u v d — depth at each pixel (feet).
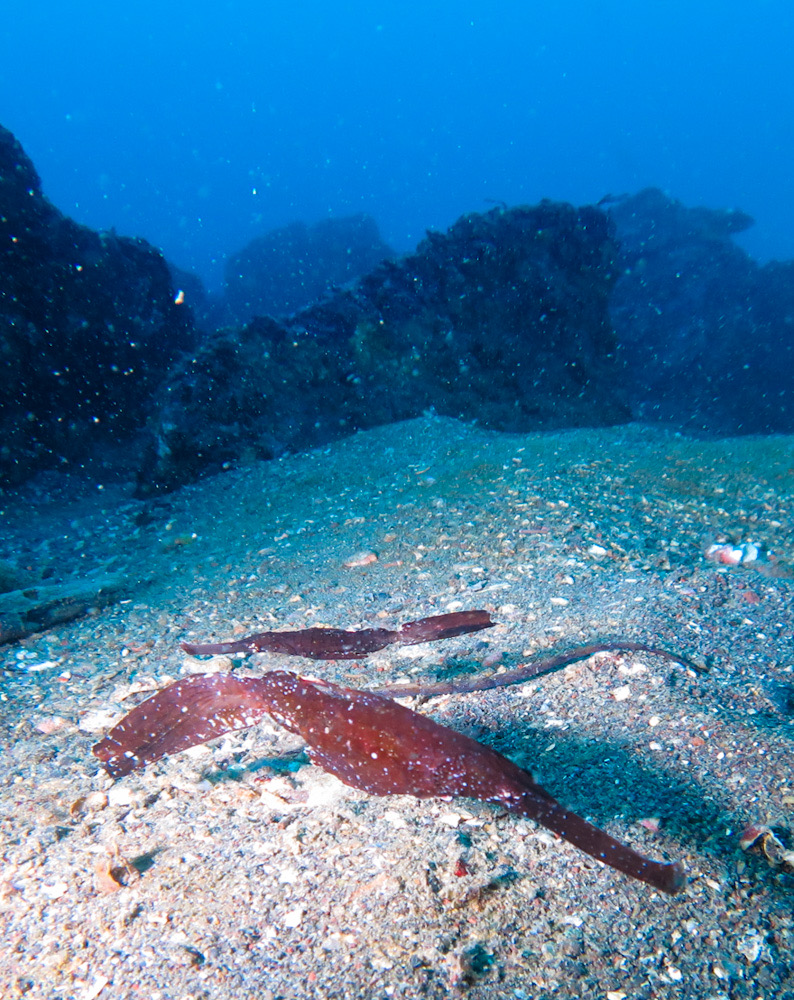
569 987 4.37
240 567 16.12
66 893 5.56
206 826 6.11
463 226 32.24
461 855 5.38
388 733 4.38
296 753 7.11
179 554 18.57
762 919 4.67
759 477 19.85
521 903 4.95
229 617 12.60
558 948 4.61
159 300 30.35
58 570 18.51
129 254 29.12
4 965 5.03
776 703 7.32
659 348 52.80
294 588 13.88
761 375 50.44
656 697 7.39
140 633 12.35
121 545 20.58
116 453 27.61
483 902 4.99
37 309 24.81
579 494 18.03
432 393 30.04
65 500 24.81
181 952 4.90
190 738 5.19
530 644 9.38
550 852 5.36
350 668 9.32
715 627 9.44
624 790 5.96
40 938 5.19
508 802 4.02
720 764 6.20
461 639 9.91
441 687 8.09
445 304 30.83
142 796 6.64
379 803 6.11
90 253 26.89
